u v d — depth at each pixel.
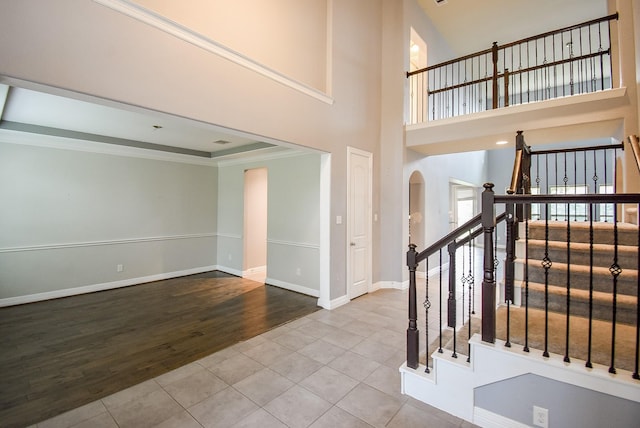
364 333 3.24
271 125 3.15
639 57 2.99
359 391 2.22
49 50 1.77
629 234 2.41
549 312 2.26
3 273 4.11
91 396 2.18
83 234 4.79
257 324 3.53
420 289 4.95
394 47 4.96
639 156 2.54
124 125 4.18
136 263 5.39
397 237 4.92
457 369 1.92
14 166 4.18
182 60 2.41
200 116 2.53
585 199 1.54
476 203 9.55
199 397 2.16
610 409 1.48
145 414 1.99
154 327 3.46
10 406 2.07
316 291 4.71
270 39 3.28
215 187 6.62
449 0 5.68
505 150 9.89
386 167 4.98
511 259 2.45
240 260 6.09
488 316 1.83
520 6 5.89
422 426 1.86
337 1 4.11
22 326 3.48
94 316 3.80
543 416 1.65
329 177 3.96
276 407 2.05
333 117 4.01
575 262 2.41
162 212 5.75
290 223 5.13
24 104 3.32
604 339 1.80
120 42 2.07
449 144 4.75
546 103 3.79
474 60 8.17
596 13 6.09
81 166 4.77
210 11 2.74
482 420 1.84
